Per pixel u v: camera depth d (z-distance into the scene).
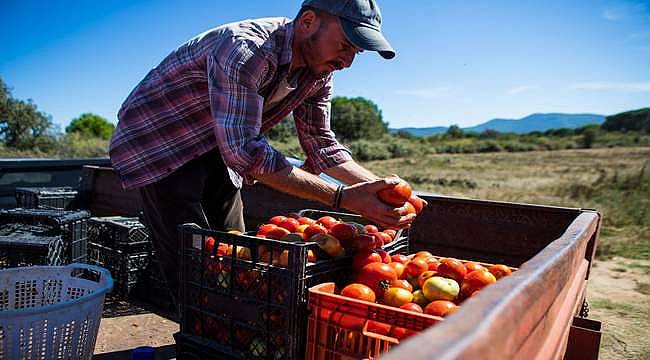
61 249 3.90
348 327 1.62
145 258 4.17
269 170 2.03
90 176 5.82
